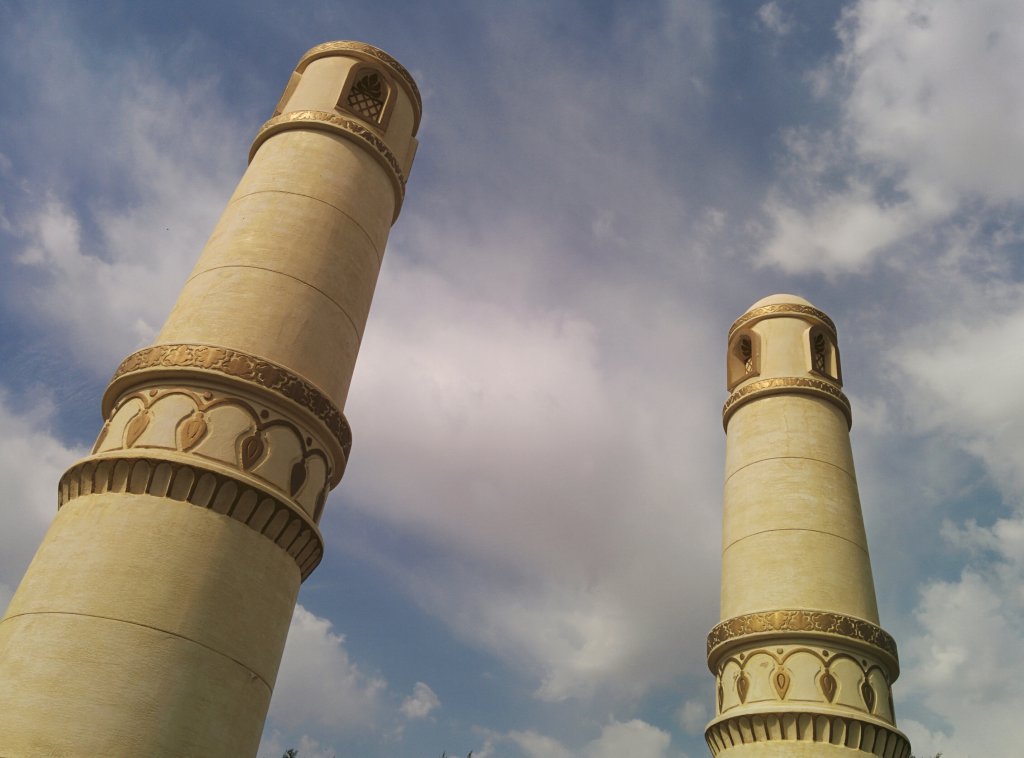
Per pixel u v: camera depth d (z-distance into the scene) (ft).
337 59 57.93
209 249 47.39
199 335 42.16
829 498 74.69
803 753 62.64
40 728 30.78
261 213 47.75
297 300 45.03
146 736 31.78
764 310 89.45
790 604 68.95
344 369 46.60
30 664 32.27
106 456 37.42
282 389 41.34
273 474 39.73
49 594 34.24
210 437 38.86
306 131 53.16
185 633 34.17
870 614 69.67
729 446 83.56
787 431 79.10
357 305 48.78
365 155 53.98
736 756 65.57
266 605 37.55
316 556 41.83
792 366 83.92
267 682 36.91
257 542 38.06
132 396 41.14
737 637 69.46
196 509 36.83
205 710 33.60
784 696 65.31
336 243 48.65
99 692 31.83
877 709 65.26
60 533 36.58
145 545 35.27
